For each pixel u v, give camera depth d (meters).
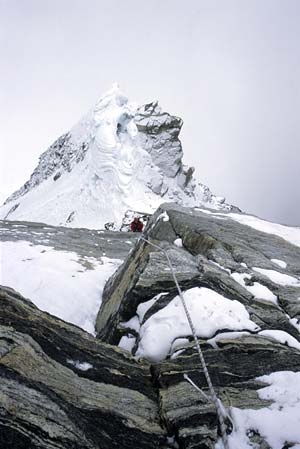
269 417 4.77
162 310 6.44
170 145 58.31
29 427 4.29
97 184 57.88
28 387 4.61
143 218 24.45
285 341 6.23
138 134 58.22
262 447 4.50
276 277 8.16
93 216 55.66
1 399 4.36
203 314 6.33
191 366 5.48
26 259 11.32
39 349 5.14
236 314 6.50
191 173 59.84
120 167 56.28
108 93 62.34
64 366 5.13
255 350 5.81
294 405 4.96
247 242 9.88
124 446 4.54
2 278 10.03
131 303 6.98
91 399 4.86
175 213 10.99
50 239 13.71
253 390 5.23
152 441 4.66
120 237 15.19
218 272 7.54
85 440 4.42
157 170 56.66
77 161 77.69
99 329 8.30
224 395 5.11
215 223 10.82
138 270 7.59
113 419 4.74
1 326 5.15
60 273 10.55
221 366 5.51
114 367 5.45
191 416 4.76
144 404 5.07
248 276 7.89
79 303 9.41
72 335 5.66
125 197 54.88
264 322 6.71
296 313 7.04
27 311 5.61
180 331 6.07
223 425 4.16
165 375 5.35
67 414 4.56
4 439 4.14
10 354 4.86
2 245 12.24
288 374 5.41
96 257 12.38
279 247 10.17
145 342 5.99
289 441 4.54
